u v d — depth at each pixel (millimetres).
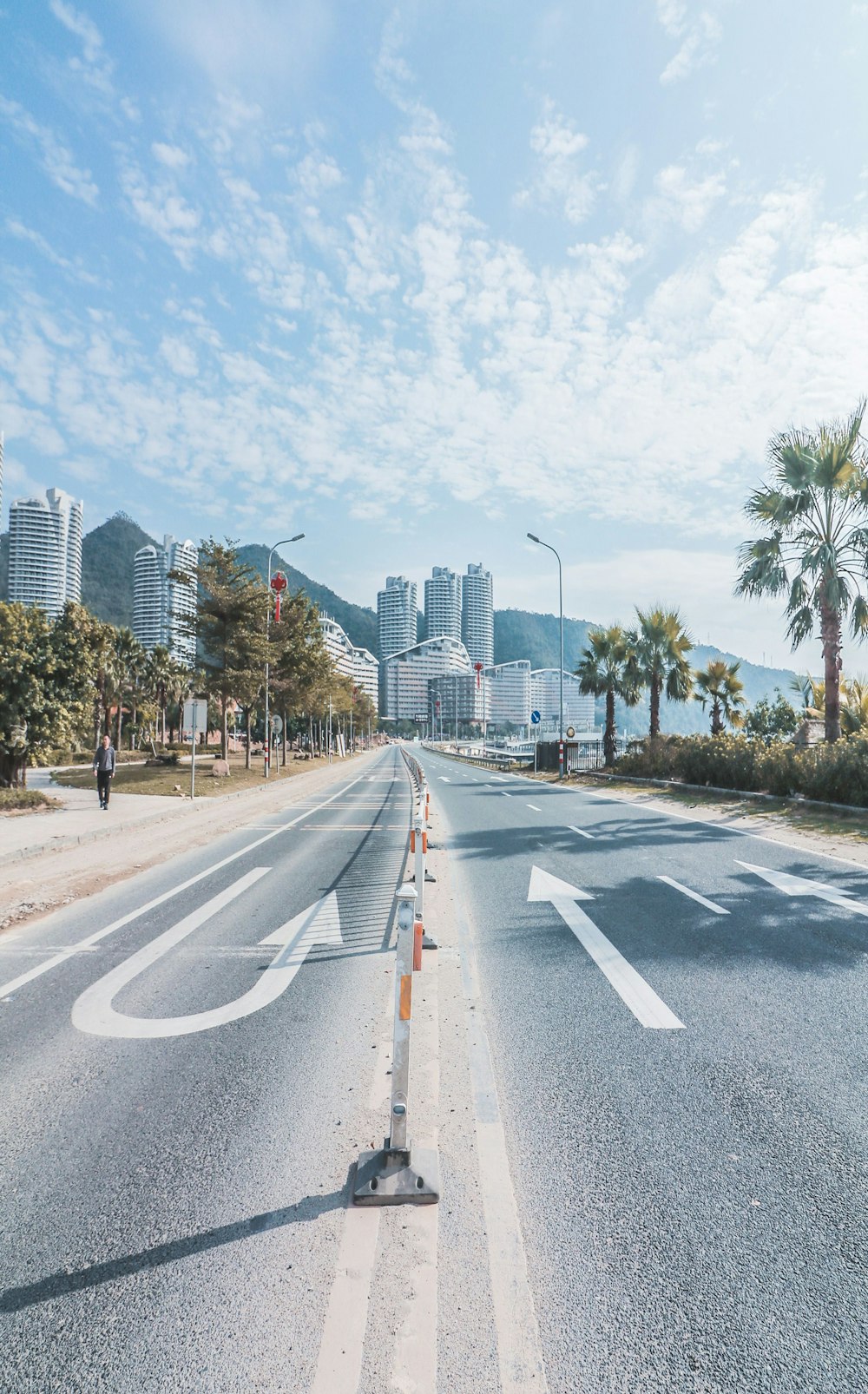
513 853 11406
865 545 17188
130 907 8070
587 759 37469
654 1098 3697
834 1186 2955
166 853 11906
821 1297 2355
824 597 17562
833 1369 2082
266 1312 2316
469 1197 2898
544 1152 3219
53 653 19453
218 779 31562
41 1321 2297
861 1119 3477
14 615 18766
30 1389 2043
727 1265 2506
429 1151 3117
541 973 5676
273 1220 2773
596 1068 4043
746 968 5672
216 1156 3209
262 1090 3824
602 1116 3523
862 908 7449
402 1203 2863
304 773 42000
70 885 9281
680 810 17188
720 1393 2004
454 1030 4582
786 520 18344
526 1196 2902
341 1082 3912
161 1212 2832
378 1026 4680
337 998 5184
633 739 32188
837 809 14453
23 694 18547
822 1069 3984
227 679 33031
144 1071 4059
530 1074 3980
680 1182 2984
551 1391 2016
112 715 63812
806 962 5793
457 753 92312
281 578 33219
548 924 7098
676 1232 2680
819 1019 4660
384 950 6359
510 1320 2271
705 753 22172
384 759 81125
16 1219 2795
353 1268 2506
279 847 12555
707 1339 2191
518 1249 2594
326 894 8656
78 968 5926
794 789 16844
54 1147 3297
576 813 17234
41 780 33781
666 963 5836
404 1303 2344
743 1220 2742
